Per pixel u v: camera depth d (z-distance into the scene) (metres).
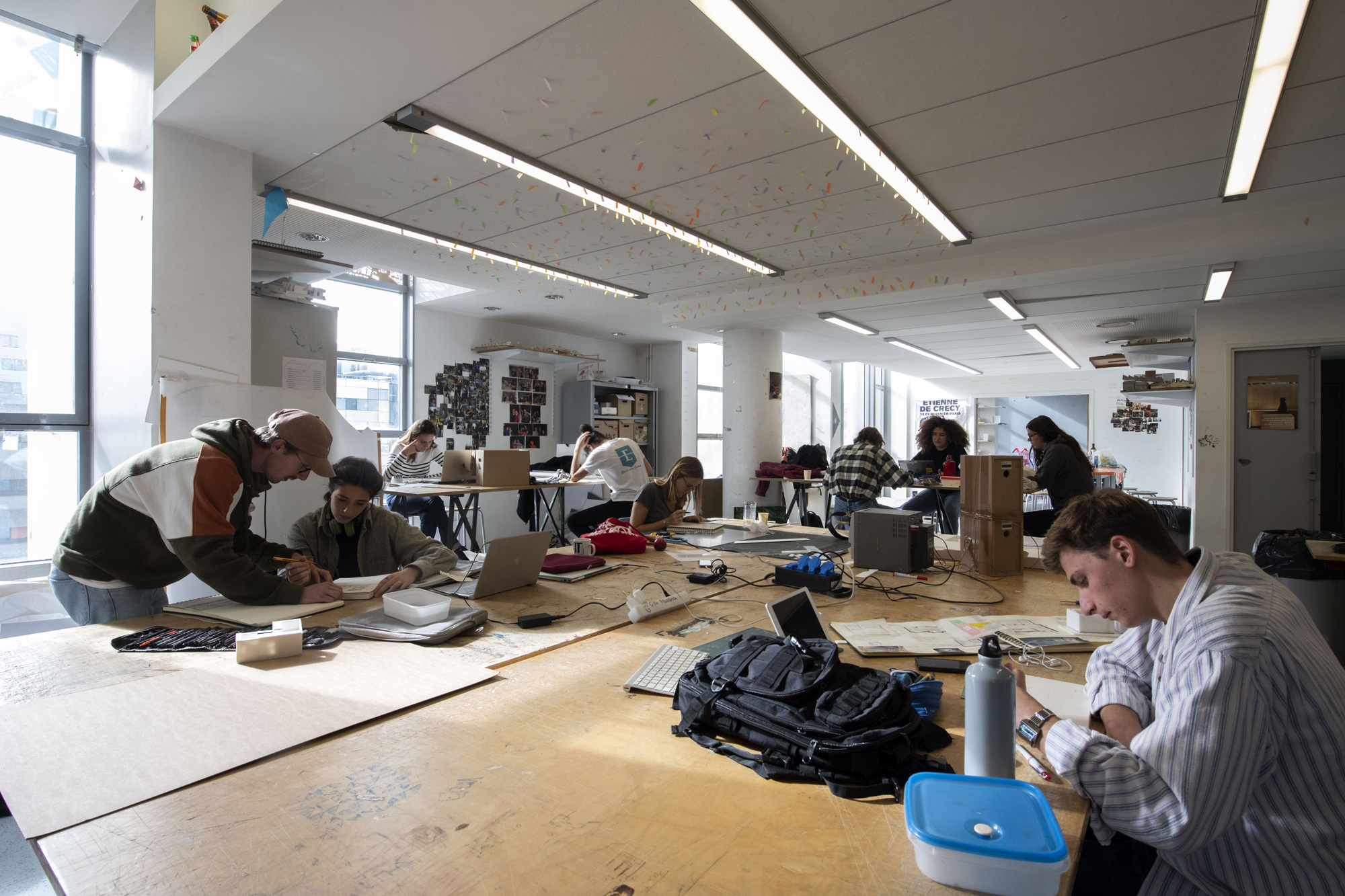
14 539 3.19
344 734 1.03
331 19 2.17
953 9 2.10
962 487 2.42
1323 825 0.82
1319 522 5.39
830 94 2.59
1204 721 0.78
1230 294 5.26
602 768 0.92
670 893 0.66
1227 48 2.27
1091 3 2.06
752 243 4.62
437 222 4.19
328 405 3.11
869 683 1.01
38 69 3.22
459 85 2.56
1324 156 3.09
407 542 2.30
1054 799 0.86
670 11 2.12
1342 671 0.85
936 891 0.66
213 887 0.66
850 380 11.73
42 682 1.22
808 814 0.81
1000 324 6.70
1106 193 3.58
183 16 2.88
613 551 2.65
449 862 0.71
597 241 4.57
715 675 1.08
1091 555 1.02
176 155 2.84
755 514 3.97
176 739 0.99
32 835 0.75
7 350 3.16
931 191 3.59
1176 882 0.95
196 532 1.63
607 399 8.30
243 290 3.05
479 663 1.35
